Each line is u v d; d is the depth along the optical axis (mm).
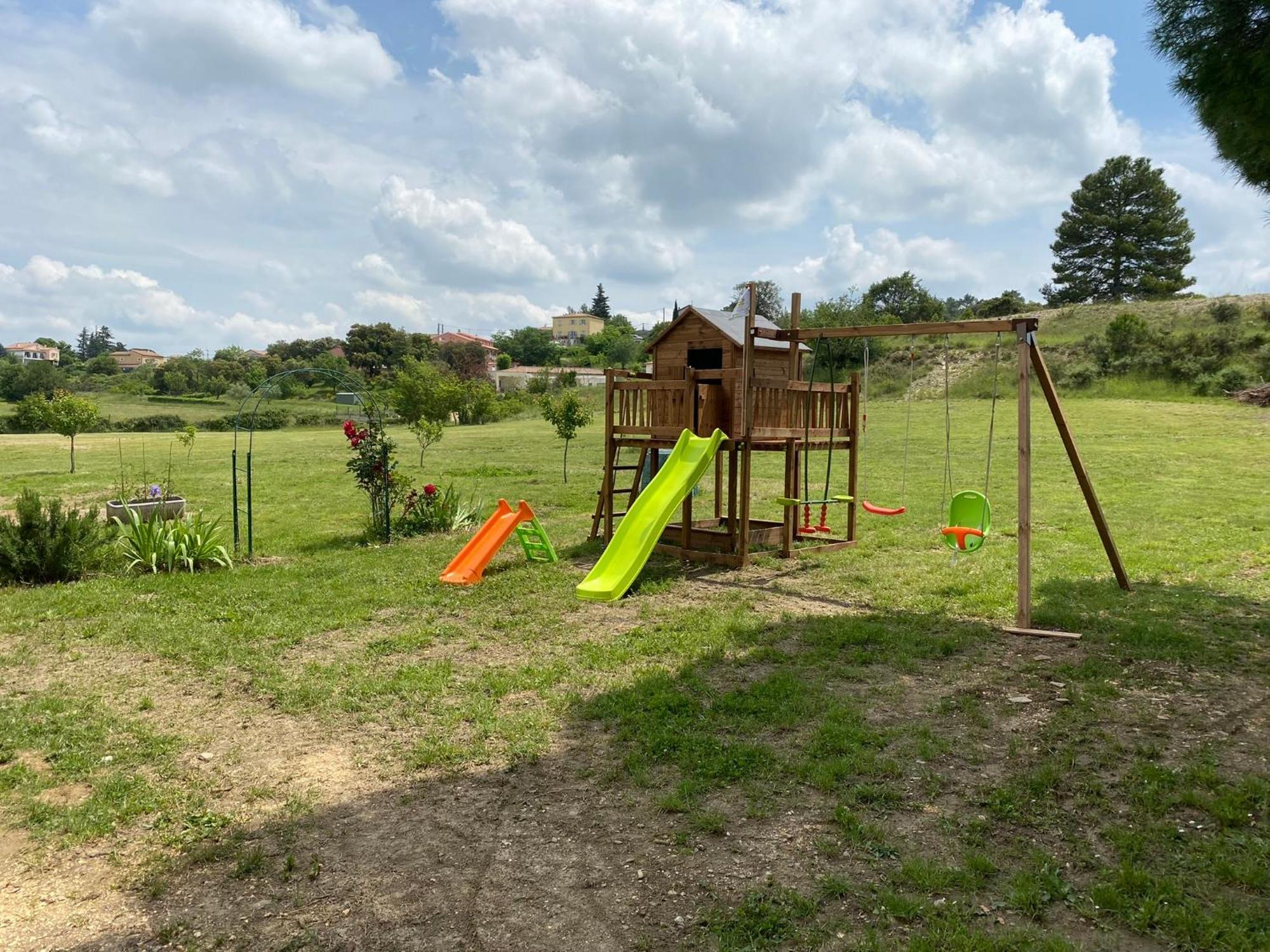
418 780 4492
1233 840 3621
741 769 4422
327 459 26062
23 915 3326
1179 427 25578
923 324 8109
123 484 16938
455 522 12922
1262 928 3033
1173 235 70375
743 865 3561
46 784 4465
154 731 5172
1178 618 7297
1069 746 4645
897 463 20891
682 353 11477
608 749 4805
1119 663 6078
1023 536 6988
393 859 3703
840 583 9039
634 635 7117
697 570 9898
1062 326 51469
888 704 5379
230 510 15281
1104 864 3486
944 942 3008
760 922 3154
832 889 3346
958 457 21578
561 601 8359
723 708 5316
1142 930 3055
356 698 5672
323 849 3807
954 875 3398
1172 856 3537
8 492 17906
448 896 3410
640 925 3182
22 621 7605
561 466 22641
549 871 3578
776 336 9672
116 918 3314
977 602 8000
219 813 4148
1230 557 9867
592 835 3865
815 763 4477
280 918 3287
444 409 37031
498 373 97062
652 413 10969
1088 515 12977
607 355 97750
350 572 9734
